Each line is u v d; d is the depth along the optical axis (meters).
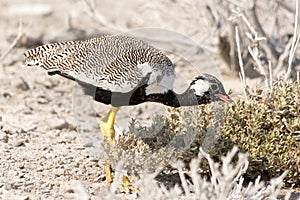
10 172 10.77
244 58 16.47
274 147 10.72
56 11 23.89
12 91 15.95
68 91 16.48
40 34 20.50
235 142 10.75
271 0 15.83
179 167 9.02
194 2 16.92
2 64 17.84
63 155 11.73
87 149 11.98
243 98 12.48
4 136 12.40
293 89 10.99
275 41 15.49
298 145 10.62
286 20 16.09
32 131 13.13
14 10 23.88
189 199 8.86
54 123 13.60
